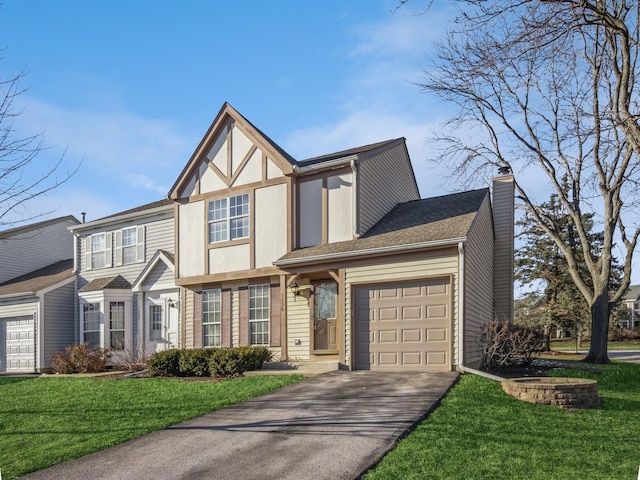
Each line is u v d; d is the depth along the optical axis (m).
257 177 17.92
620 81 12.13
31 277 27.38
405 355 14.12
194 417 10.12
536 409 10.07
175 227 19.77
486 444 7.95
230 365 15.09
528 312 34.84
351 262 15.07
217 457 7.75
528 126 21.23
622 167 18.81
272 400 11.05
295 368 15.31
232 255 18.20
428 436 8.23
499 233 19.97
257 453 7.82
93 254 24.50
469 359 13.91
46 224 29.78
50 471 7.54
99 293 22.48
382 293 14.65
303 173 17.23
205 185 19.22
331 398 10.81
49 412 11.36
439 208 17.55
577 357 24.67
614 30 10.41
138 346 20.78
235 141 18.66
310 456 7.55
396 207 19.16
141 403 11.65
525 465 7.14
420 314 14.07
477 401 10.34
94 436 9.19
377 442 7.99
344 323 14.95
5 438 9.40
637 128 9.72
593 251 32.66
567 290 32.78
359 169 16.53
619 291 21.50
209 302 19.08
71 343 24.53
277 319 17.22
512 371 15.46
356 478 6.71
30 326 24.23
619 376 15.91
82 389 14.13
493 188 20.31
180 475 7.13
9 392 14.56
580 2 8.42
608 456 7.57
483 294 16.97
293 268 16.08
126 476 7.20
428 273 13.98
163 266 21.20
